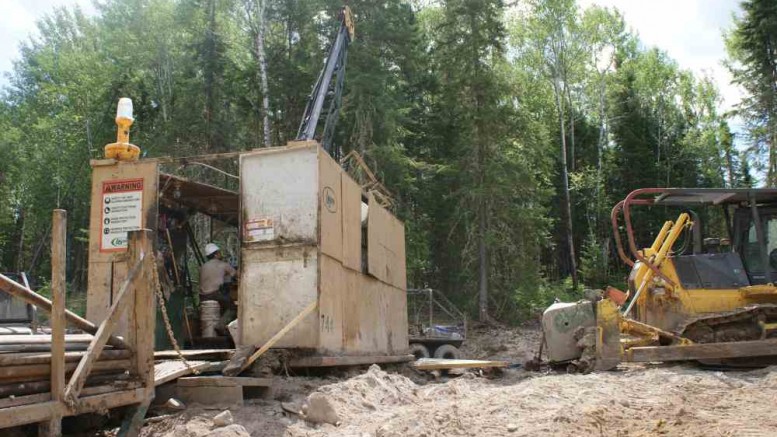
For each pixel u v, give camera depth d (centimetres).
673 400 753
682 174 4575
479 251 2775
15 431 499
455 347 1794
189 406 661
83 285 3475
